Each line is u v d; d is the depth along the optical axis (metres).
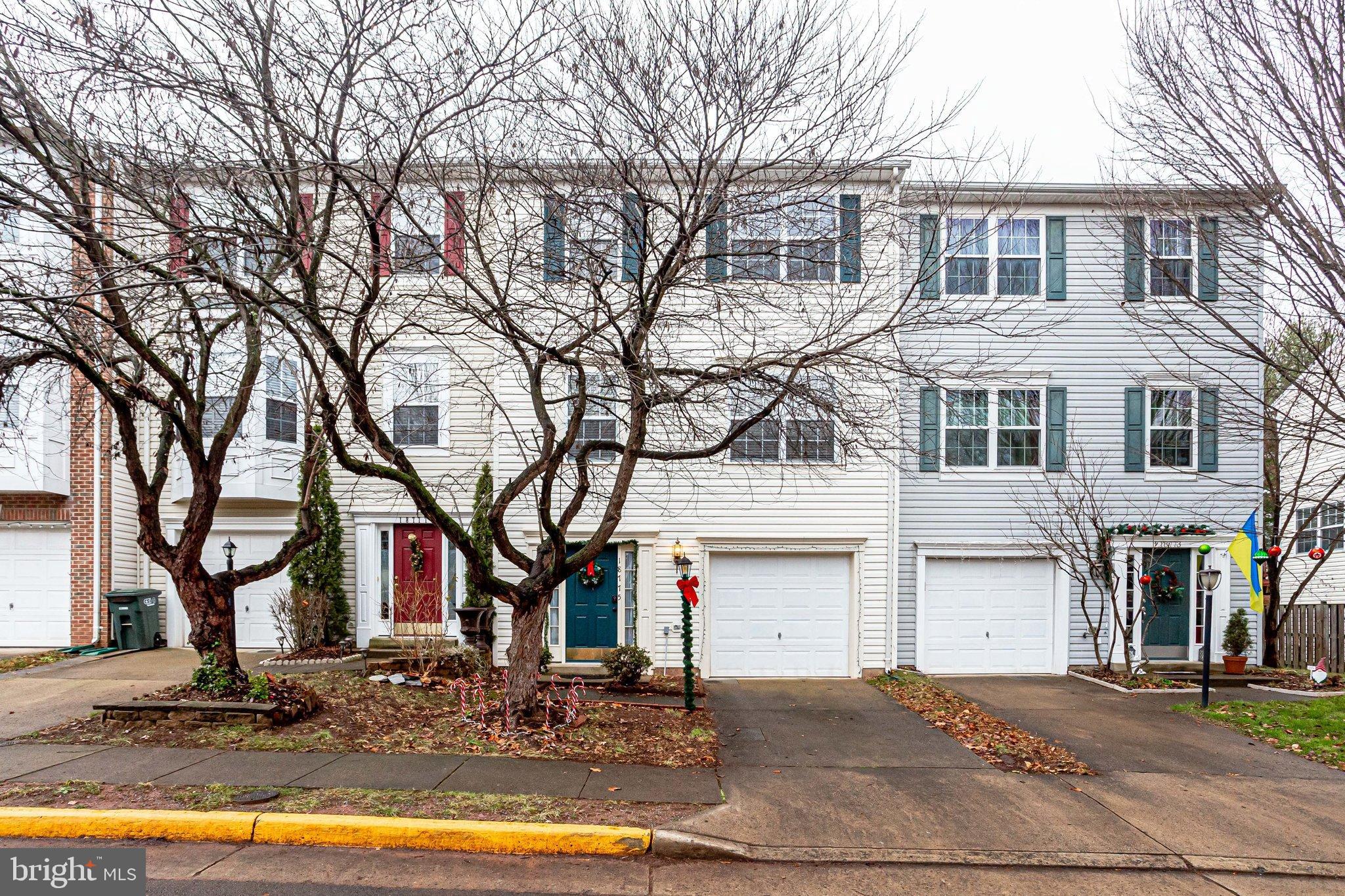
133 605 12.95
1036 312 13.00
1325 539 17.86
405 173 8.25
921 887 5.11
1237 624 12.80
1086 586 12.48
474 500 12.73
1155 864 5.48
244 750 7.30
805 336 11.70
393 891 4.87
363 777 6.60
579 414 7.92
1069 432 13.03
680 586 10.00
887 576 12.47
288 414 13.40
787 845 5.63
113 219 7.12
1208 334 12.88
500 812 5.89
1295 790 7.02
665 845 5.54
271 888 4.86
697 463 12.36
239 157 7.58
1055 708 10.20
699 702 10.44
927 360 12.22
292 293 7.90
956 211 12.86
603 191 8.15
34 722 8.27
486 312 7.57
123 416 8.02
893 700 10.73
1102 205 13.01
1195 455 13.11
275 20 7.05
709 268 10.59
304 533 9.32
